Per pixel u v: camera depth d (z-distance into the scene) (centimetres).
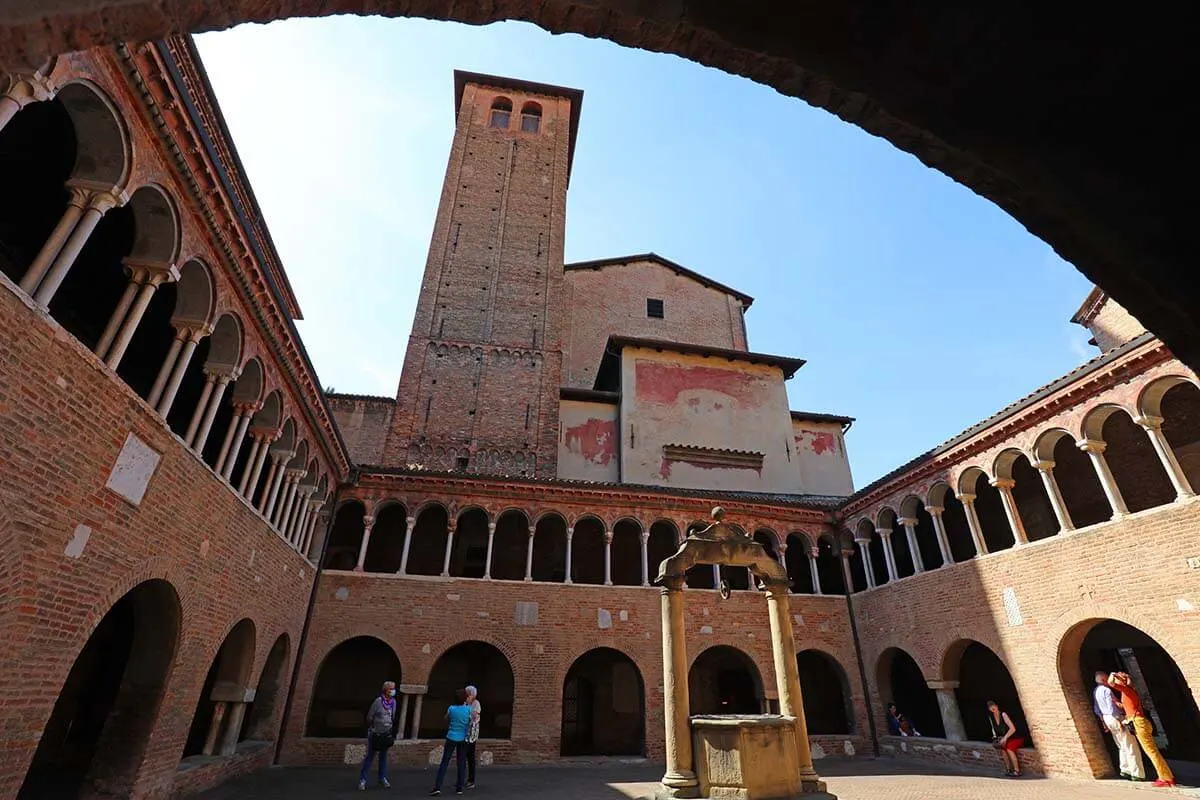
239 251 1252
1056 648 1723
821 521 2745
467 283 3838
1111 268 286
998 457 1975
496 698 2538
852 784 1650
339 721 2394
